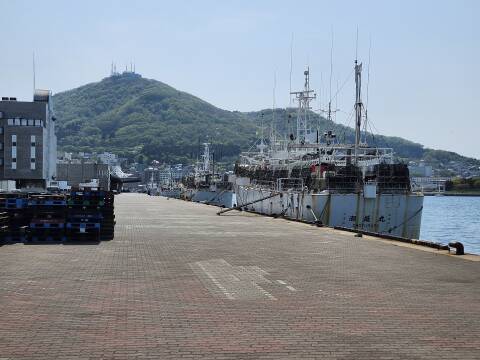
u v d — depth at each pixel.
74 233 24.47
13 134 105.94
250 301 12.37
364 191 37.66
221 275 15.90
